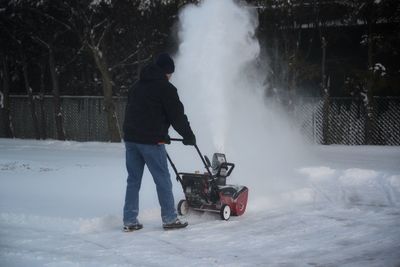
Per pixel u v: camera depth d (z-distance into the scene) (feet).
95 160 41.63
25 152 48.44
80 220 21.75
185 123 20.85
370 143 53.83
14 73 73.46
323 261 16.62
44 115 67.51
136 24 58.44
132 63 61.41
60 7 57.72
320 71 56.49
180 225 20.92
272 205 25.38
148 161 20.75
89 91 70.13
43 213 22.90
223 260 16.79
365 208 24.31
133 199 20.86
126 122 21.13
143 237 19.75
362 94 54.49
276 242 18.88
